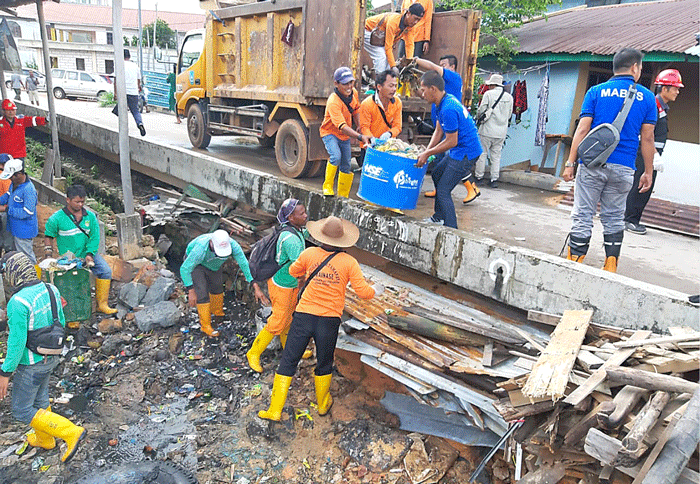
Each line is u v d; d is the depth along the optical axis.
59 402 5.12
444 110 4.83
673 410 2.88
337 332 4.64
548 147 9.44
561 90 9.18
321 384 4.78
